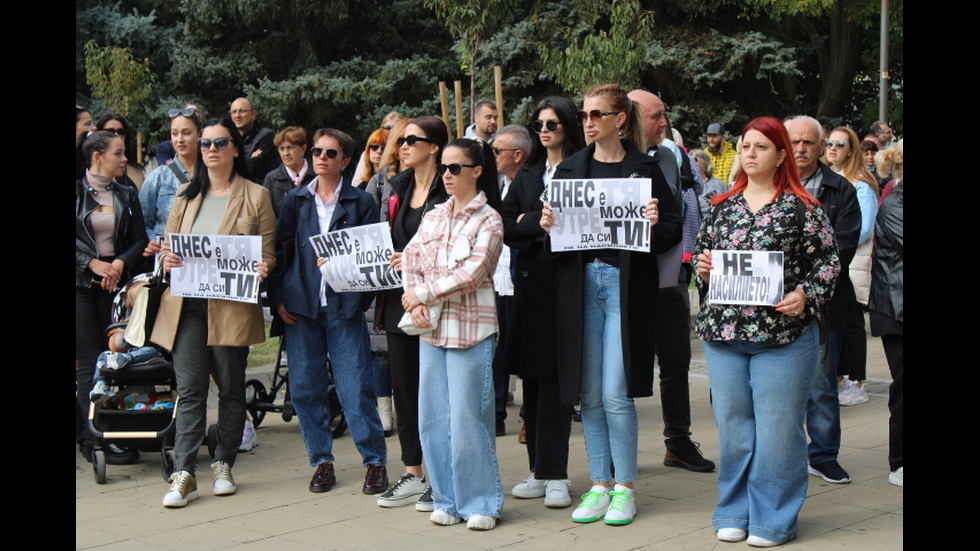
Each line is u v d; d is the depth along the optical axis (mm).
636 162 5324
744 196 5055
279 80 24703
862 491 5930
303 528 5477
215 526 5559
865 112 24766
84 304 7148
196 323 6102
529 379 5730
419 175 5910
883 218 5820
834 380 6117
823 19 25656
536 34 21703
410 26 25016
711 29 21953
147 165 24984
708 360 5090
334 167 6098
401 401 5883
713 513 5527
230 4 22969
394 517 5652
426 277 5406
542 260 5652
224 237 5988
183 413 6074
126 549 5172
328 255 5930
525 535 5227
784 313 4820
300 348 6238
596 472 5520
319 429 6309
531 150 6043
